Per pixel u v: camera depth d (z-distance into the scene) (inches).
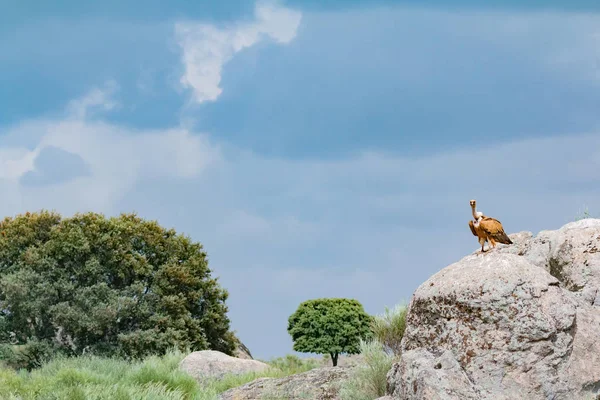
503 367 925.2
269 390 1482.5
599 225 1210.0
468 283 979.9
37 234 3710.6
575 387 919.0
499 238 1074.7
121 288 3518.7
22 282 3356.3
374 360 1336.1
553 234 1221.7
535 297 945.5
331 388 1407.5
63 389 1347.2
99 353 3282.5
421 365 934.4
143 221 3718.0
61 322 3316.9
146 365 1727.4
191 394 1549.0
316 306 3139.8
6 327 3405.5
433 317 1007.6
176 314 3469.5
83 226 3602.4
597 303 1065.5
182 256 3690.9
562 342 924.0
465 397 898.1
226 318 3683.6
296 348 3117.6
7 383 1621.6
